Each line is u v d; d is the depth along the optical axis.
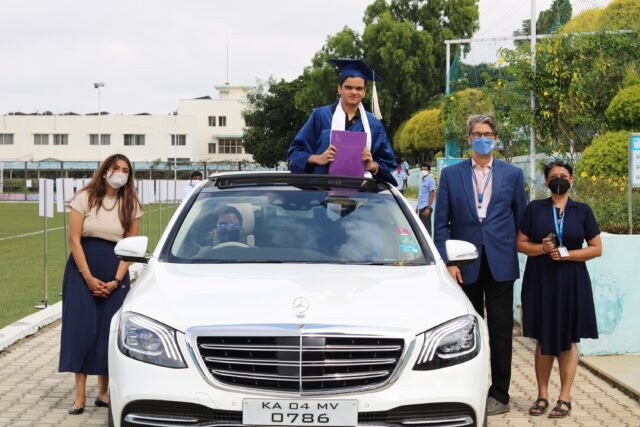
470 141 7.11
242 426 4.71
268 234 6.10
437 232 7.29
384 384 4.78
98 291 6.95
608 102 18.05
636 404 7.46
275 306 4.95
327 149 7.09
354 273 5.59
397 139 66.00
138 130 105.94
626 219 11.26
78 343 6.93
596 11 19.42
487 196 7.17
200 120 115.38
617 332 9.14
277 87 88.69
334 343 4.79
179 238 6.08
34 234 29.50
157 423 4.79
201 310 4.95
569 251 6.93
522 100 19.39
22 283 15.64
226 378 4.78
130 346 4.93
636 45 18.08
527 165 20.81
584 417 7.05
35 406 7.29
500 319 7.18
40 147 105.75
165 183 26.59
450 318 5.04
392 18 69.44
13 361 9.09
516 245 7.20
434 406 4.82
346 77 7.09
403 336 4.82
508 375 7.21
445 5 70.81
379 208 6.41
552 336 6.98
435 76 70.00
